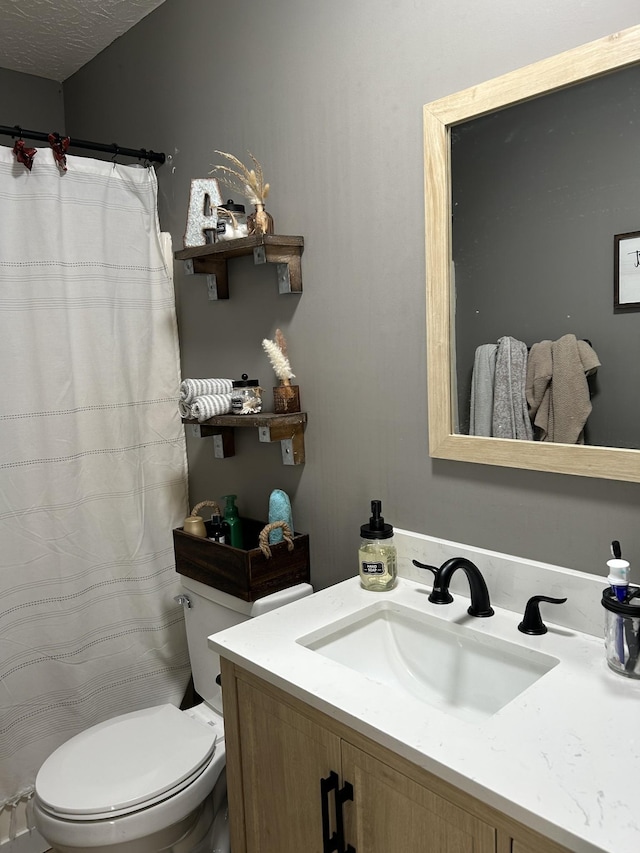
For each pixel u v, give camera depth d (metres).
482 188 1.33
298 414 1.76
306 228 1.72
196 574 1.92
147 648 2.22
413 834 1.01
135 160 2.30
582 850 0.77
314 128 1.67
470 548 1.45
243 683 1.32
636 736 0.96
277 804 1.28
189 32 2.01
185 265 1.94
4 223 1.89
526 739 0.96
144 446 2.19
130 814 1.49
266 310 1.89
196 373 2.21
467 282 1.38
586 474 1.23
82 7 2.09
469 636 1.32
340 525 1.75
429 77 1.41
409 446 1.55
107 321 2.08
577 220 1.21
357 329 1.63
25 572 1.98
